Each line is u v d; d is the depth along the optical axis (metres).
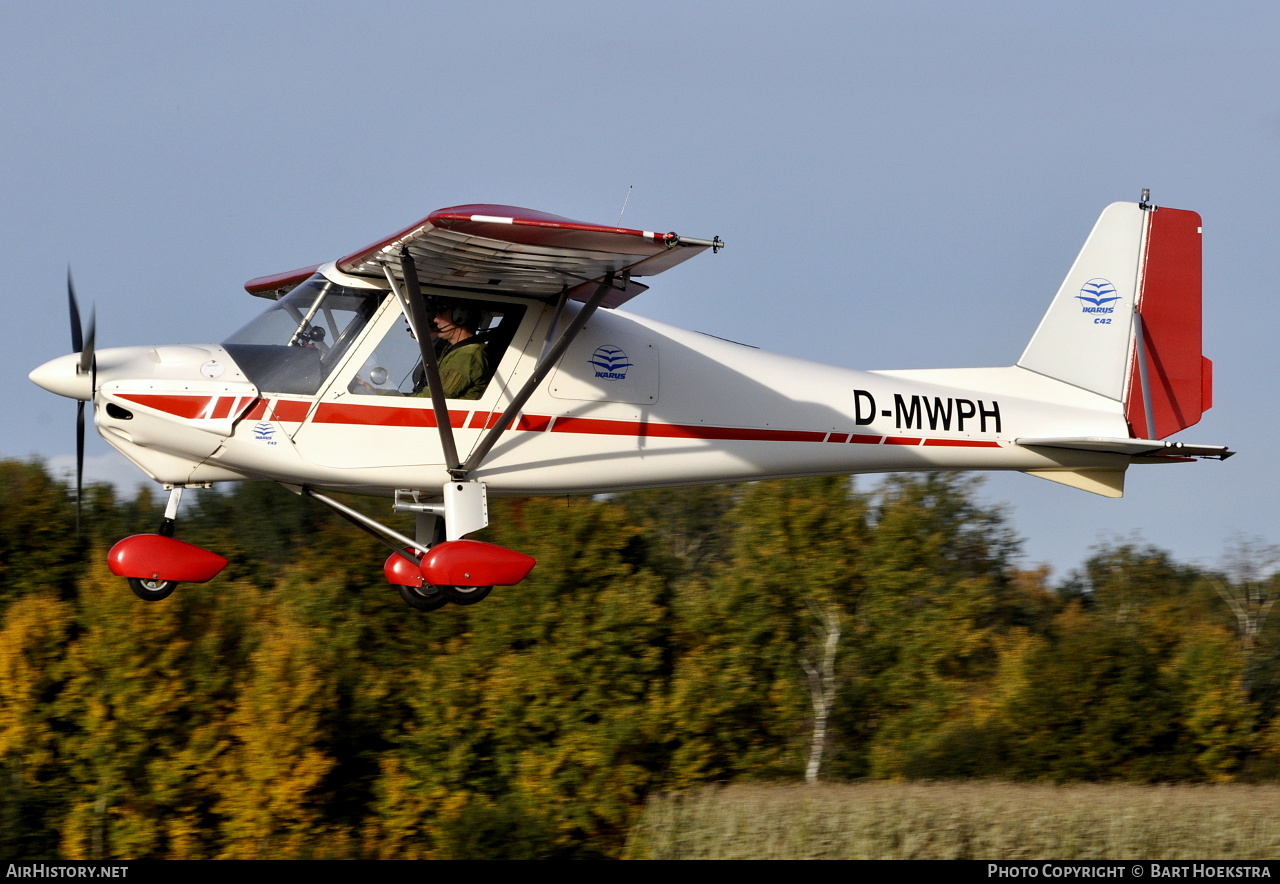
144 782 57.34
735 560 78.50
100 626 59.47
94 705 57.00
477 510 26.97
